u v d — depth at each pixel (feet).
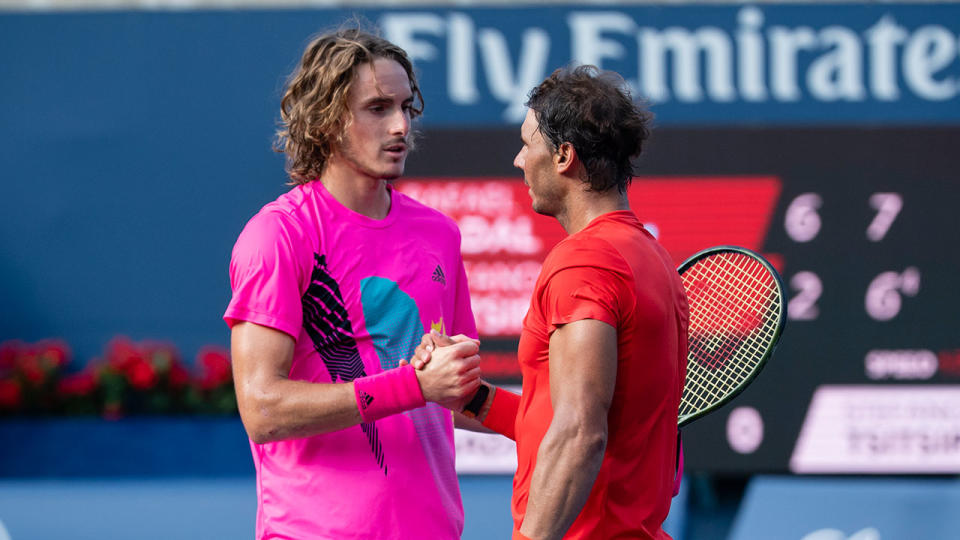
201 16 65.82
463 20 64.54
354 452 28.43
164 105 66.03
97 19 66.03
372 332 29.09
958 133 61.98
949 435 61.98
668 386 24.59
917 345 62.23
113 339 66.39
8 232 66.28
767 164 62.59
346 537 28.09
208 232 66.13
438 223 31.55
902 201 62.28
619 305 23.50
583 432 22.67
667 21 64.03
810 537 60.18
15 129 66.18
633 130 25.22
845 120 63.67
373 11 64.95
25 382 65.82
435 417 30.22
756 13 63.77
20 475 65.41
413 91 30.37
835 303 62.59
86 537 58.95
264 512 28.89
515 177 63.21
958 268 61.98
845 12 63.52
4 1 65.98
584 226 25.53
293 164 30.14
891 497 61.62
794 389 62.59
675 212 62.90
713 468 62.59
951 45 63.21
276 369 27.30
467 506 60.08
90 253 66.28
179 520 60.34
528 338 24.80
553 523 22.76
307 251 28.32
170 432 65.62
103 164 66.13
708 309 32.40
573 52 64.34
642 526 24.31
